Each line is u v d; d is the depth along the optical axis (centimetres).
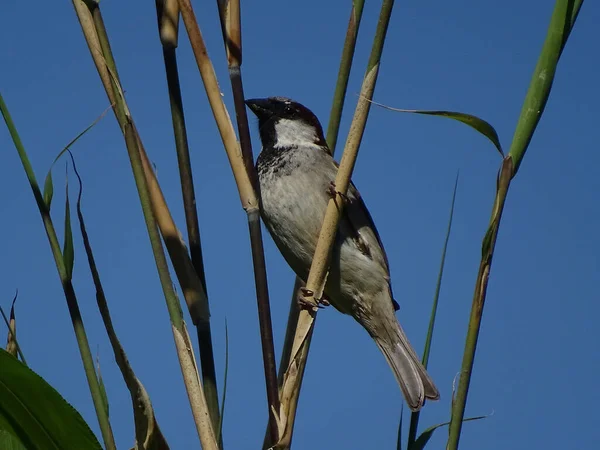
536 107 405
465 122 403
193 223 491
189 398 420
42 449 427
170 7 504
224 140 461
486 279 402
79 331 455
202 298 477
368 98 465
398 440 496
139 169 429
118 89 439
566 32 402
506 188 403
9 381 394
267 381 425
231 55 469
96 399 441
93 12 450
